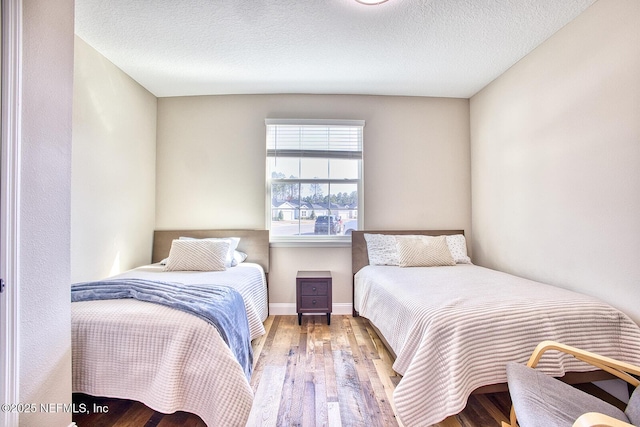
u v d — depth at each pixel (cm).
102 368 150
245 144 346
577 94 211
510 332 153
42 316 126
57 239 133
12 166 113
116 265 279
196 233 338
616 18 183
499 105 299
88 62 243
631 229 175
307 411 167
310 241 346
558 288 206
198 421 160
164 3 196
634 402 113
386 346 236
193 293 187
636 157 172
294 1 195
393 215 350
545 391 118
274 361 225
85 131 242
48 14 129
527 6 200
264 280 319
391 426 156
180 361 145
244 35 231
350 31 227
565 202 221
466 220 355
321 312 305
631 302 174
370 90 335
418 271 273
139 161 314
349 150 353
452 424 158
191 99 346
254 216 346
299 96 347
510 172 284
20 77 116
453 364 142
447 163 354
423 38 236
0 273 111
